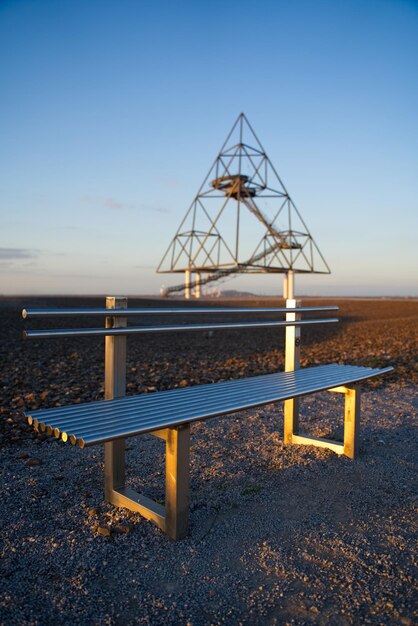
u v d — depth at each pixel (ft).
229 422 16.40
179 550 8.26
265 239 156.46
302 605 6.88
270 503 10.08
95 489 10.69
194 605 6.87
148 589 7.22
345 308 177.78
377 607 6.84
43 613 6.64
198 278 207.92
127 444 13.99
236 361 33.55
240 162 134.82
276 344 49.21
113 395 9.87
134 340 54.60
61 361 33.58
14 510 9.62
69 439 7.15
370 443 14.08
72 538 8.55
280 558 8.04
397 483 11.17
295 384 11.56
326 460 12.55
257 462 12.45
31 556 7.99
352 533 8.88
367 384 23.35
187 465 8.59
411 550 8.31
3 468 11.99
